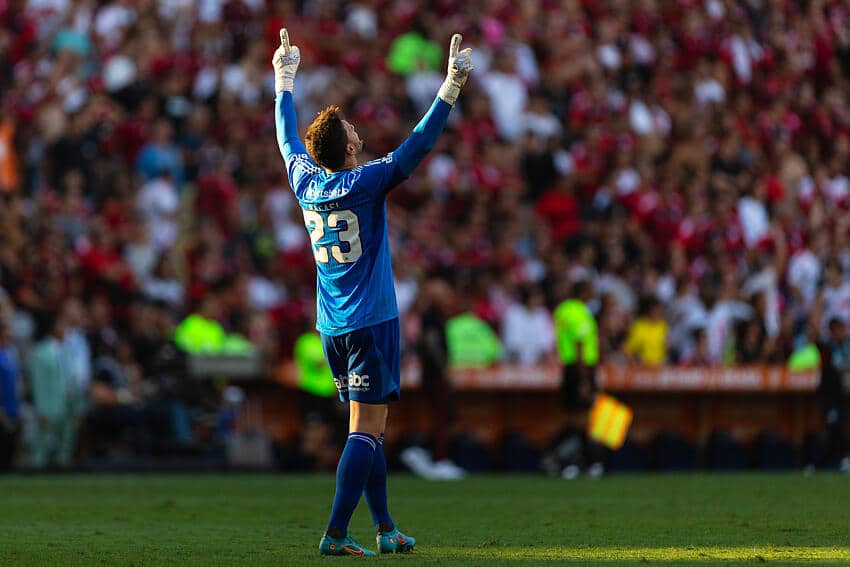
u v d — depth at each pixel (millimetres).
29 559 21109
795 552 21781
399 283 62125
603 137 78125
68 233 61219
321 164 21609
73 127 66625
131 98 71062
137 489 41125
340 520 21078
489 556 21125
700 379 59469
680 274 68625
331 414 53188
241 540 24578
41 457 51344
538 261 70000
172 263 62938
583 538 24656
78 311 52375
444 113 21047
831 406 55750
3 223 58219
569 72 82000
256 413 53500
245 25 79438
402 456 53562
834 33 96000
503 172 75312
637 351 61938
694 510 32062
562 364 50781
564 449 51750
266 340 58031
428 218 69812
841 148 90750
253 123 72938
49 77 69312
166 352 54781
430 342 50875
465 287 62844
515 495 38719
